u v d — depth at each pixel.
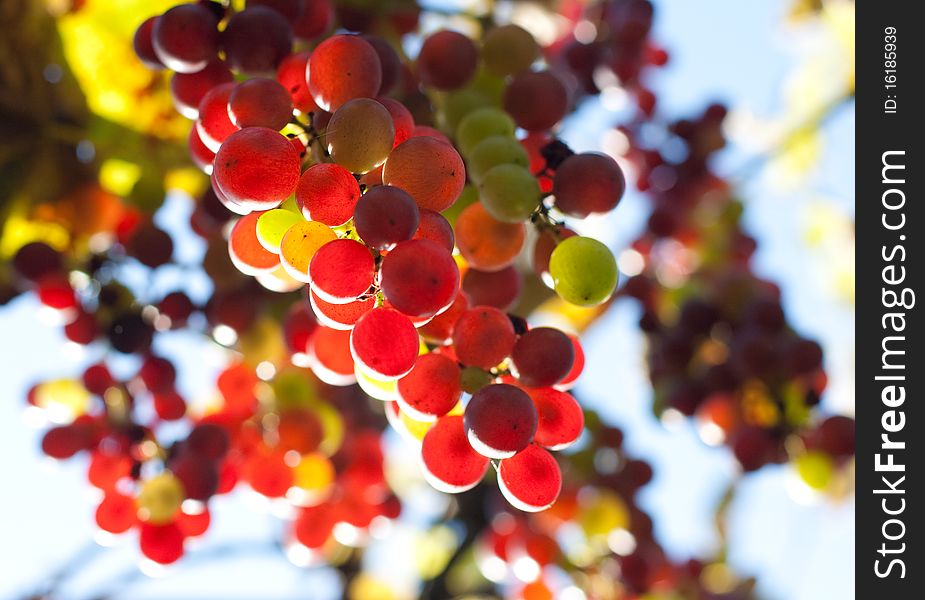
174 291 0.46
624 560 0.55
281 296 0.47
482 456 0.34
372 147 0.33
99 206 0.47
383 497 0.53
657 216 0.62
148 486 0.42
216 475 0.43
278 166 0.33
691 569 0.67
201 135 0.35
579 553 0.56
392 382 0.35
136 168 0.48
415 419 0.35
